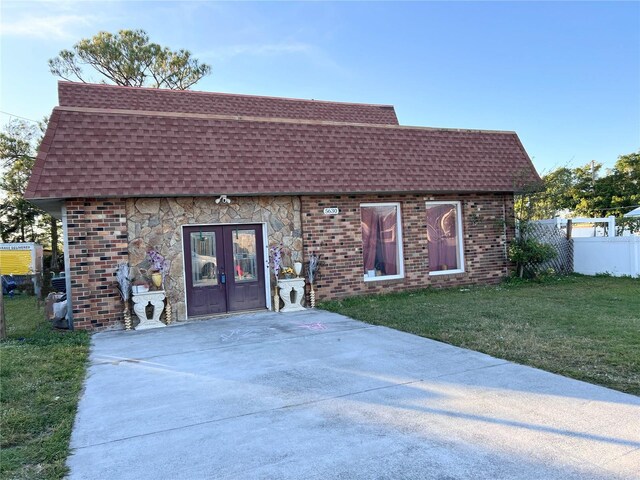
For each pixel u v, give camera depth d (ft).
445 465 10.59
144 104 44.65
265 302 35.27
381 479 10.09
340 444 11.91
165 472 10.89
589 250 49.06
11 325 33.88
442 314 28.71
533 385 15.69
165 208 31.94
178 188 30.27
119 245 30.32
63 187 27.76
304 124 36.55
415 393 15.48
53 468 11.14
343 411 14.20
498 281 44.06
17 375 19.03
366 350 21.45
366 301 35.78
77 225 29.32
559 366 17.54
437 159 40.09
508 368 17.71
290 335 25.63
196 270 33.37
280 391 16.34
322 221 36.70
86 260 29.53
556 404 13.93
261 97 51.72
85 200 29.53
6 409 15.16
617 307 29.12
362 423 13.20
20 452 12.04
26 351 23.22
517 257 43.52
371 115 55.16
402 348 21.50
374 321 28.04
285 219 35.60
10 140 79.41
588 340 20.86
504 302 32.35
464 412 13.65
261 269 35.29
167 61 80.74
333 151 36.47
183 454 11.78
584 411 13.33
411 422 13.12
